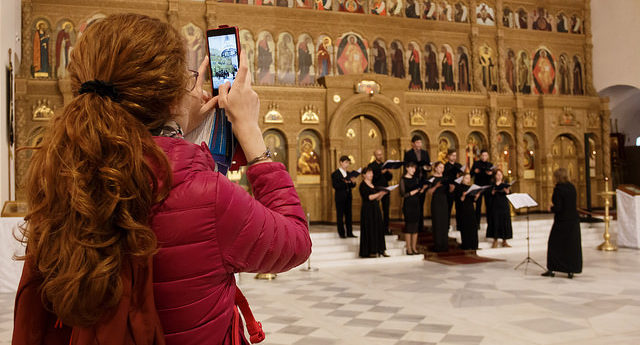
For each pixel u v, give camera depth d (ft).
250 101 3.47
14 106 38.93
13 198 35.53
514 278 26.45
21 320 2.71
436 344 15.37
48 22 43.75
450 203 39.86
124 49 2.83
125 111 2.74
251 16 49.01
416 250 35.47
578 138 58.75
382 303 21.27
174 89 2.99
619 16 59.31
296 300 22.11
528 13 59.82
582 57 61.52
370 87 49.47
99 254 2.45
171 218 2.76
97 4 44.86
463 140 54.60
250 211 2.96
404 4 54.54
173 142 2.98
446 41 55.72
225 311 2.99
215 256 2.87
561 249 26.02
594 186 59.52
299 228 3.34
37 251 2.51
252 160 3.46
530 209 56.70
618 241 39.14
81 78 2.95
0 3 32.07
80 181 2.44
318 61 50.96
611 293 22.38
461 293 22.99
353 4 52.75
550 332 16.55
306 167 49.06
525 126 57.11
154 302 2.73
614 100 63.93
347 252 34.83
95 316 2.48
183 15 47.29
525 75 58.85
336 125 48.57
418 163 38.14
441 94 53.88
